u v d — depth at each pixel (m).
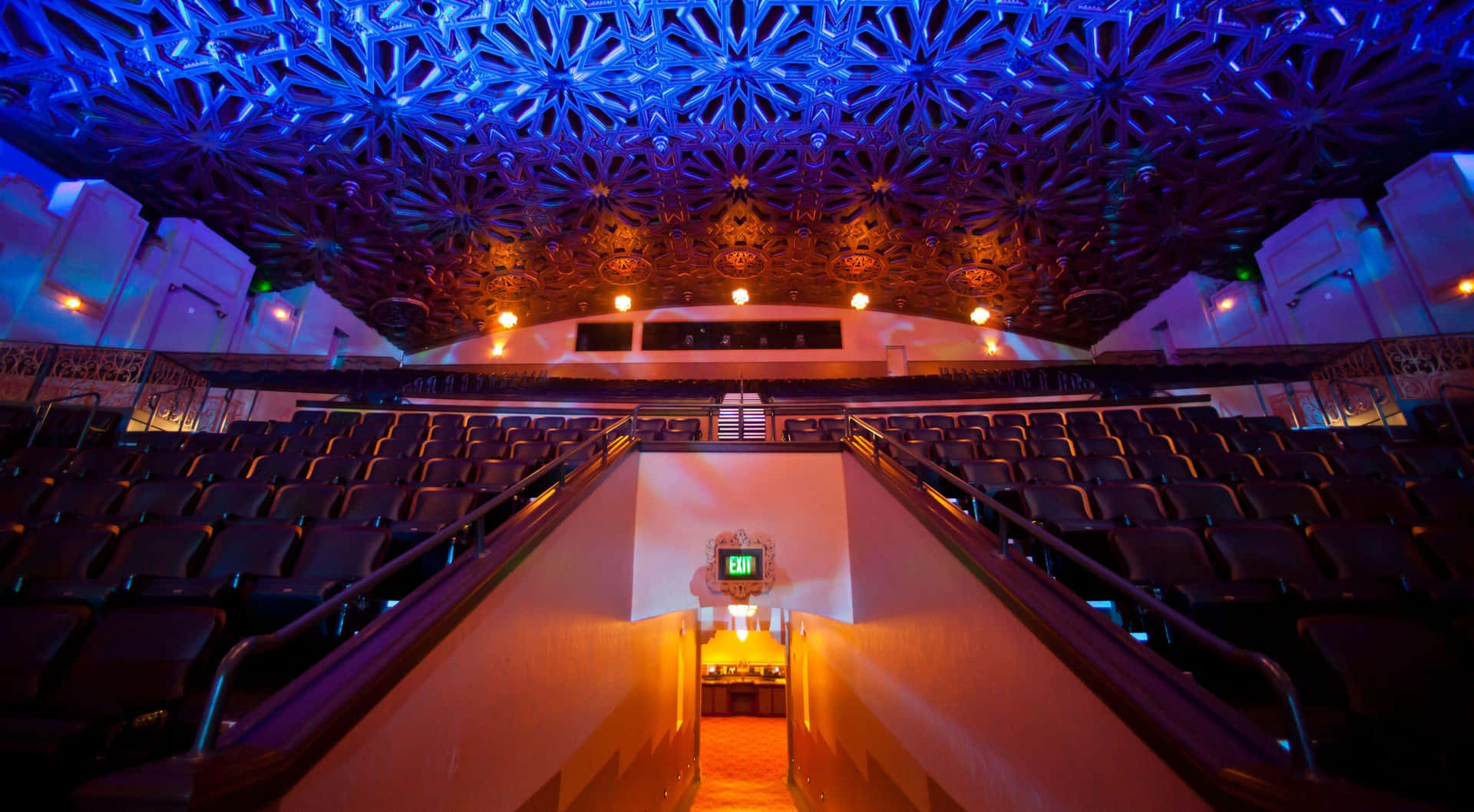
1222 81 5.00
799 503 3.38
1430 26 4.39
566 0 4.64
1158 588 1.67
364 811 0.96
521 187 6.32
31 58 4.29
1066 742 1.17
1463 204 5.20
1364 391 5.02
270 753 0.75
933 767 1.92
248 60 4.65
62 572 1.73
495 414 5.70
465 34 4.77
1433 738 1.00
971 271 7.95
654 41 4.92
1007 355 9.46
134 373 4.79
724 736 7.43
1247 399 5.89
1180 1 4.55
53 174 5.20
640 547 3.26
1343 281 6.05
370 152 5.61
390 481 2.96
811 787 4.78
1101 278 7.64
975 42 4.94
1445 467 2.82
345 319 8.40
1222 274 7.40
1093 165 5.91
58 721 1.03
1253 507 2.35
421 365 9.43
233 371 5.88
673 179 6.41
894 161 6.21
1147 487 2.47
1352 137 5.32
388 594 1.94
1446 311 5.24
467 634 1.35
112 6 4.17
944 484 2.91
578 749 2.22
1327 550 1.79
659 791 4.12
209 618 1.32
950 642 1.79
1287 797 0.69
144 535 1.86
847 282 8.73
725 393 7.13
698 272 8.59
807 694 5.10
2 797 0.94
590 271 8.27
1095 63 5.00
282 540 1.91
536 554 1.80
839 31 4.91
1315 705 1.29
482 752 1.42
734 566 3.26
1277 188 6.03
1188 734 0.87
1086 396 6.05
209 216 6.07
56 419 3.96
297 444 3.73
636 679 3.31
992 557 1.57
